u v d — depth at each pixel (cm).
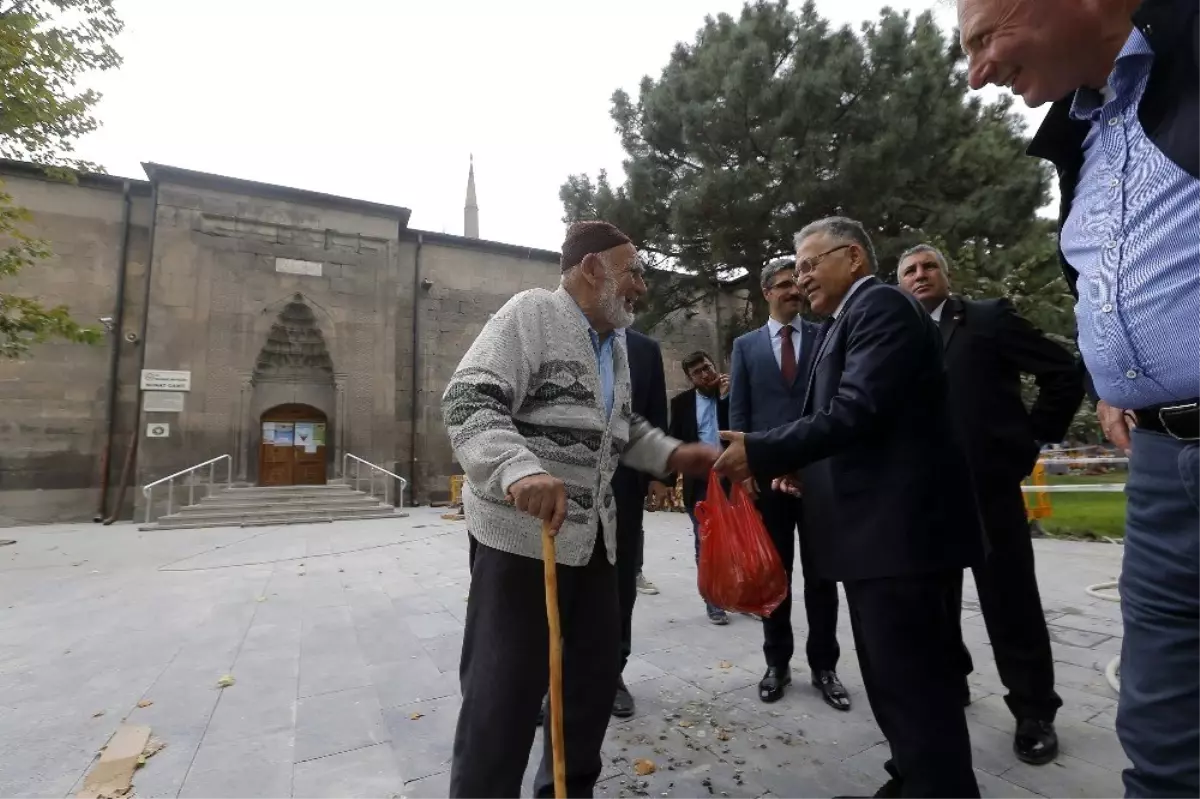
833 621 293
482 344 161
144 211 1355
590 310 178
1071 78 127
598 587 179
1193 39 98
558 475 165
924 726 160
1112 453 1488
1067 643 354
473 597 163
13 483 1205
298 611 475
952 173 1229
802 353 325
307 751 245
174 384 1277
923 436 172
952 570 166
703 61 1263
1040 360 252
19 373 1227
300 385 1440
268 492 1273
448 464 1575
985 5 128
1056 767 222
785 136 1153
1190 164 98
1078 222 130
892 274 1172
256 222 1395
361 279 1488
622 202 1296
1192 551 109
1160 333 106
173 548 834
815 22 1228
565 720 176
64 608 493
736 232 1191
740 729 259
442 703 294
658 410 301
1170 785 112
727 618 420
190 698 301
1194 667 109
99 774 225
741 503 223
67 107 832
